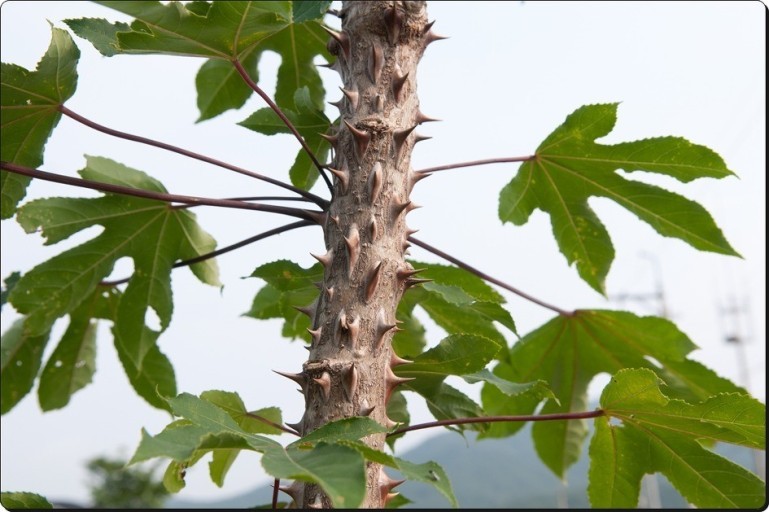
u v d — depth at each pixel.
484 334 5.47
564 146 5.19
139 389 5.73
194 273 5.32
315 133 4.71
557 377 6.25
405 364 3.83
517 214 5.58
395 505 5.42
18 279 5.25
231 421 2.98
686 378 5.62
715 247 5.19
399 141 3.73
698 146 4.86
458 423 3.71
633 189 5.25
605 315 5.79
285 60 5.91
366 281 3.44
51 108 4.26
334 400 3.22
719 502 4.49
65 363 5.82
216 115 6.05
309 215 3.91
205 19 3.88
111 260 5.13
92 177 5.02
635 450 4.65
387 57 3.89
